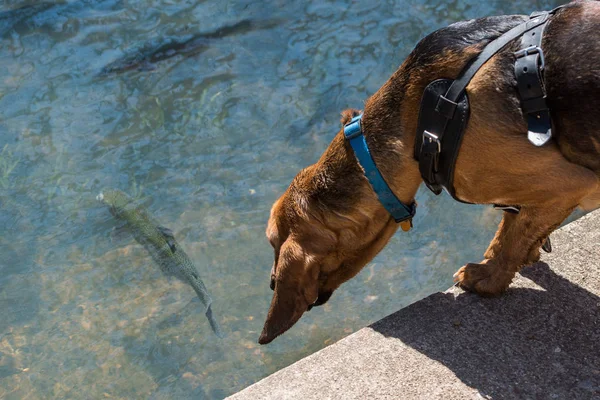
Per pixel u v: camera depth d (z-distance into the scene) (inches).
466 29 56.2
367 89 105.5
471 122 54.7
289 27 119.4
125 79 110.3
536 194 56.1
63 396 76.5
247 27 119.7
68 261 88.0
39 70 112.2
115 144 99.6
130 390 76.7
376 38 115.0
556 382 56.4
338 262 61.2
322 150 96.7
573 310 60.7
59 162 97.5
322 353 59.0
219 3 125.8
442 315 60.9
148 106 105.4
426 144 56.0
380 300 82.4
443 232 88.1
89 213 92.3
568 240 65.8
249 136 99.8
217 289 84.6
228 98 106.0
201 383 76.7
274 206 62.5
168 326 81.7
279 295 59.7
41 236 90.4
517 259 59.8
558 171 54.9
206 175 95.2
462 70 55.1
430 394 56.0
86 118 103.8
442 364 57.6
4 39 118.5
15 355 80.0
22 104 106.1
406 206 58.9
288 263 59.3
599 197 57.8
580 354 58.0
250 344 79.7
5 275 87.0
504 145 54.6
